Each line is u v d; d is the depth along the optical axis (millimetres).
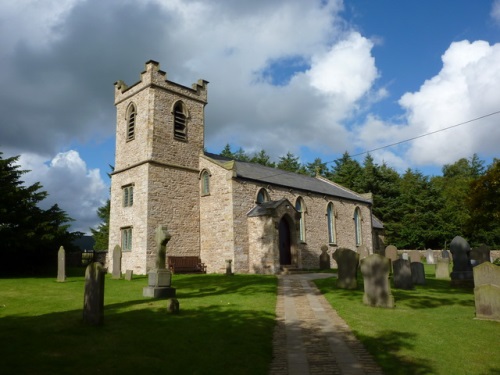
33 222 28141
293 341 9812
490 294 12047
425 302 14977
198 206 32438
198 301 14742
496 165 23297
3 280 22688
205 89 35000
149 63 31016
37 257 29516
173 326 10578
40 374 6918
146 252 28297
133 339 9281
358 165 70625
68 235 30281
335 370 7797
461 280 19844
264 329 10719
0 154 29141
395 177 71188
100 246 60781
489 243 55875
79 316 11766
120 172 32250
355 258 18359
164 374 7266
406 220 59156
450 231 56250
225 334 9992
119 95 33906
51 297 16000
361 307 13812
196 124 33750
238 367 7785
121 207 31531
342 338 10062
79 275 27797
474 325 11297
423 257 48406
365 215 47250
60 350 8352
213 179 31844
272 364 8180
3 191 26656
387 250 29406
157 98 31047
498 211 23062
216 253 30656
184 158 32156
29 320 11352
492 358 8531
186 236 31031
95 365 7531
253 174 34125
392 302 13641
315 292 17672
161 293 15516
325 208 40531
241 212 30766
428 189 60469
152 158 29781
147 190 29156
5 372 6949
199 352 8562
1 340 9055
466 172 83875
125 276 24422
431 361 8297
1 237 25750
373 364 8148
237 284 20641
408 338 9961
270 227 29656
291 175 42031
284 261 32219
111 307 13180
